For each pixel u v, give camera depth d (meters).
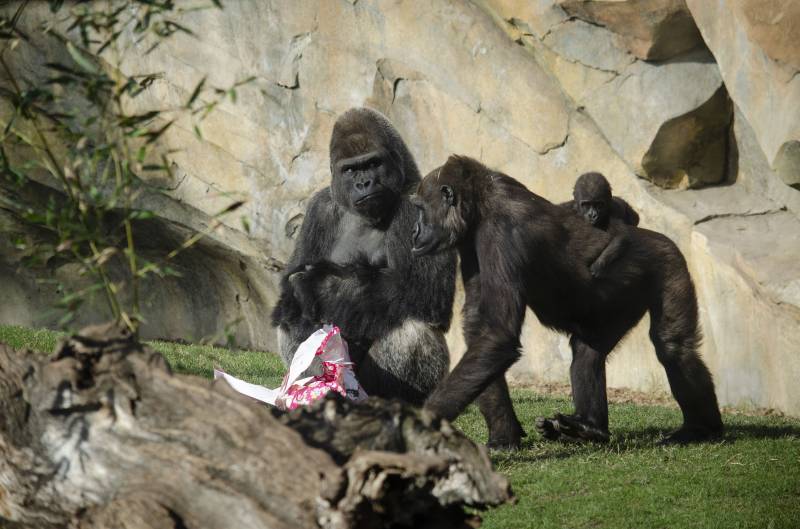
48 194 24.41
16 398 4.52
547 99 19.41
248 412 4.19
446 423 4.26
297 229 23.14
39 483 4.48
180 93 23.78
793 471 8.54
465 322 9.84
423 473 3.84
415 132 21.56
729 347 16.05
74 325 29.16
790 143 13.55
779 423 12.03
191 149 23.97
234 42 23.28
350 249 11.02
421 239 9.52
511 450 9.95
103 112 4.57
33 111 5.08
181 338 28.94
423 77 21.16
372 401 4.44
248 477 4.04
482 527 7.10
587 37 17.94
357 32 21.95
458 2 20.69
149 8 4.71
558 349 20.27
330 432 4.33
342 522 3.86
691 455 9.23
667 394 17.55
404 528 4.24
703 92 17.00
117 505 4.18
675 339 9.95
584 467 8.81
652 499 7.70
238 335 27.98
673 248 10.11
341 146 10.62
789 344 14.35
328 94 22.48
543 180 19.70
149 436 4.29
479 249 9.27
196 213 24.39
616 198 11.66
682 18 16.59
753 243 15.79
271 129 23.25
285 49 22.84
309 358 9.22
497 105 20.11
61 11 23.31
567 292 9.63
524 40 19.31
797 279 14.06
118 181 4.53
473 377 8.81
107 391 4.41
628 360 18.66
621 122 17.84
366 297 10.48
